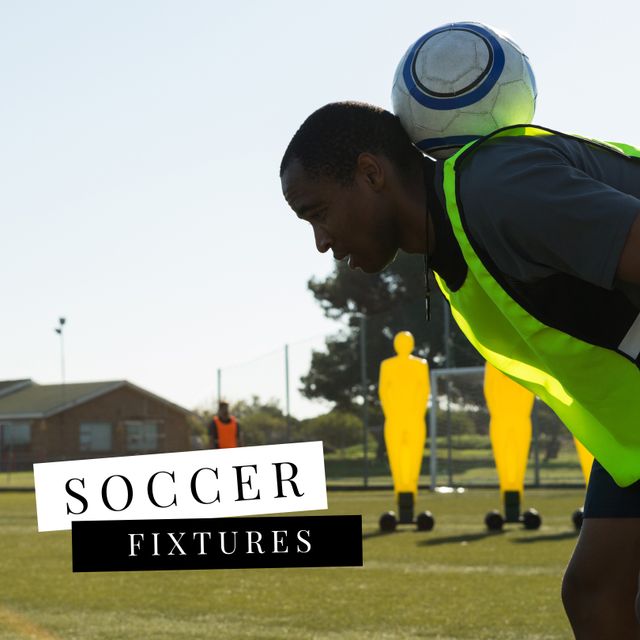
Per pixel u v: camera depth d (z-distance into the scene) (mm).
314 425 31922
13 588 8734
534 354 2766
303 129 2590
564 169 2252
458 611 7121
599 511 2633
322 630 6508
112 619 7055
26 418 59156
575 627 2654
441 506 20781
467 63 2645
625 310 2426
